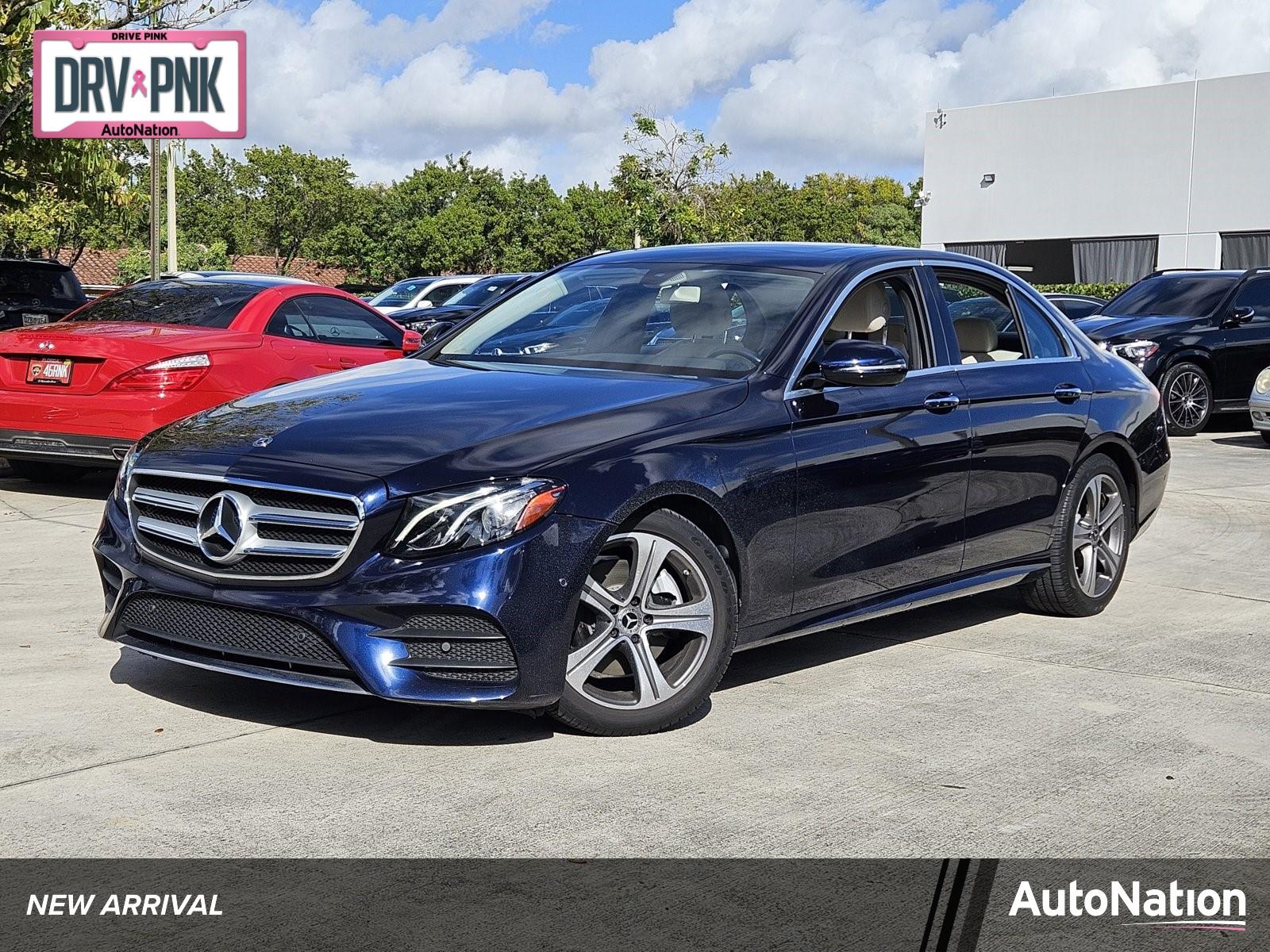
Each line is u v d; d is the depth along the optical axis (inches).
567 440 163.6
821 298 197.8
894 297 209.9
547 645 156.6
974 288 226.4
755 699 185.3
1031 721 178.2
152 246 864.9
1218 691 194.4
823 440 186.2
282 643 156.9
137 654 199.8
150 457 172.7
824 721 175.8
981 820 143.4
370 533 153.5
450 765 156.0
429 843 133.8
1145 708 185.5
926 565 205.8
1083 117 1381.6
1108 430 238.5
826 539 187.5
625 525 163.8
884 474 194.9
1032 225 1434.5
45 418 327.0
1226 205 1269.7
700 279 208.2
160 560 165.6
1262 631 231.5
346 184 3577.8
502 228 3161.9
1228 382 574.6
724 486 172.2
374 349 382.3
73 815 138.9
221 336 341.1
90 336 328.2
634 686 167.3
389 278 3186.5
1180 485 414.9
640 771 155.5
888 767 159.0
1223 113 1267.2
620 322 204.2
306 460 160.2
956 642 220.4
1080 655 213.3
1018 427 219.8
